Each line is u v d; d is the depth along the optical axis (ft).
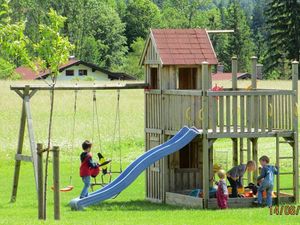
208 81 120.37
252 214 99.50
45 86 117.80
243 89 124.36
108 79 515.91
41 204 88.07
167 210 105.81
